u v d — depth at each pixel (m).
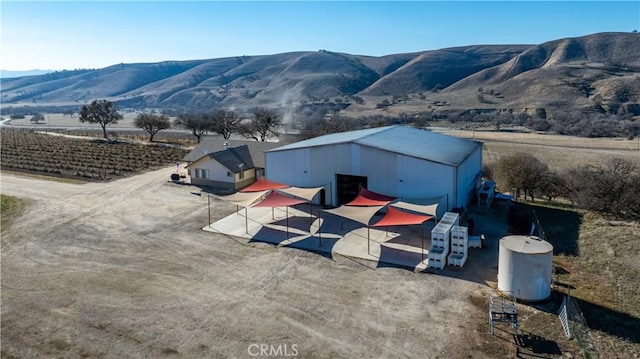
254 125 76.62
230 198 30.09
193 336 16.75
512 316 16.61
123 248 26.09
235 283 21.14
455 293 19.72
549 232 27.83
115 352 15.86
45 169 52.44
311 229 28.75
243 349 15.90
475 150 38.03
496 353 15.33
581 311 17.91
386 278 21.38
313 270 22.45
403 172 30.94
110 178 47.66
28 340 16.72
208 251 25.33
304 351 15.73
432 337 16.39
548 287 18.86
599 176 34.00
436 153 32.41
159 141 81.88
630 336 16.23
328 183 33.94
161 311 18.61
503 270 19.23
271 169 36.00
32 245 26.86
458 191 30.23
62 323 17.84
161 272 22.55
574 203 34.62
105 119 85.62
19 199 38.38
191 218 31.94
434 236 22.72
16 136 86.31
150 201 37.25
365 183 32.62
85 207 35.50
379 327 17.12
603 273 21.56
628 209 31.53
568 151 65.31
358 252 24.67
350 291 20.14
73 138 84.06
